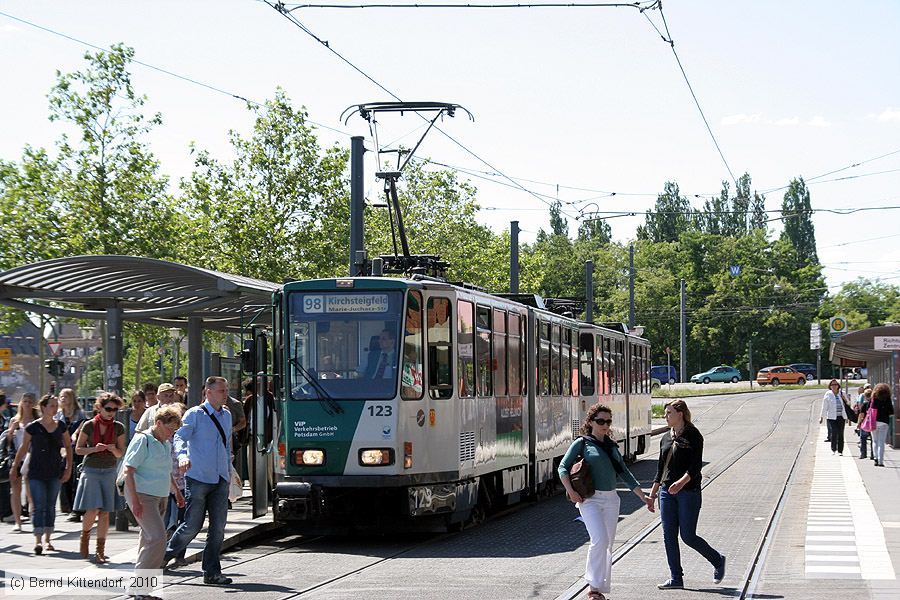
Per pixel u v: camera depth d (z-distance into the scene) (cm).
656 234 14300
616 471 1094
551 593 1145
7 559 1342
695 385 9081
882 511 1934
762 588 1192
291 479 1592
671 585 1189
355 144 2297
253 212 3772
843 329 4562
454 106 2220
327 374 1599
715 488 2398
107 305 1962
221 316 2095
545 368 2230
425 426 1609
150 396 1628
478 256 5534
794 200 13162
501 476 1930
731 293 11431
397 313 1603
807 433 4694
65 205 3484
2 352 2961
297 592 1146
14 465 1616
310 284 1623
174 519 1395
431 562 1385
